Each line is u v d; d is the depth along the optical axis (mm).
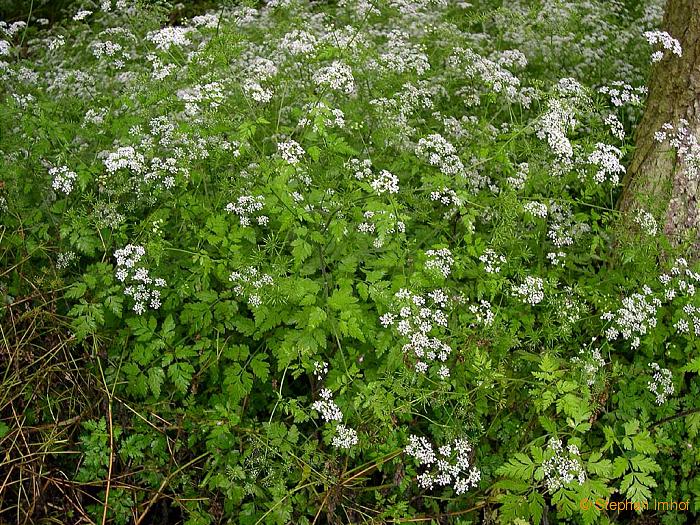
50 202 793
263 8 1307
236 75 863
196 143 767
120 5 937
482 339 665
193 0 1518
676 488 746
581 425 618
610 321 770
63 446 667
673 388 727
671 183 901
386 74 887
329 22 1271
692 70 891
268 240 684
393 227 657
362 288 661
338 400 663
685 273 826
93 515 646
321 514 665
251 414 711
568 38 1195
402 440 657
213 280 732
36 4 1477
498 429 710
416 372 638
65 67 1140
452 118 916
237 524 649
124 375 689
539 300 702
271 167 677
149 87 816
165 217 739
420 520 641
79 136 839
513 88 888
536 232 819
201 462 678
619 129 876
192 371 664
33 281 719
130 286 705
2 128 804
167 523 667
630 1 1515
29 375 682
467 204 819
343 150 687
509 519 606
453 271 736
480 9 1365
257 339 677
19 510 613
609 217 826
